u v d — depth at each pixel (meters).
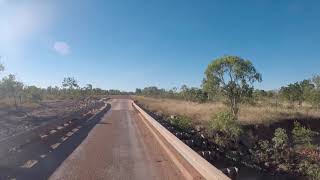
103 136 21.52
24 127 25.00
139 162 13.44
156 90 140.75
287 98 56.34
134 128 26.97
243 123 34.72
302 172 19.25
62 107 53.84
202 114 39.59
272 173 18.03
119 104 77.25
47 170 11.68
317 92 49.34
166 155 15.06
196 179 10.84
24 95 58.78
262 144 25.41
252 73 40.50
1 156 13.30
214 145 23.48
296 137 27.42
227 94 40.84
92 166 12.53
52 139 19.52
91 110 50.91
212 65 40.75
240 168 15.92
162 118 37.75
